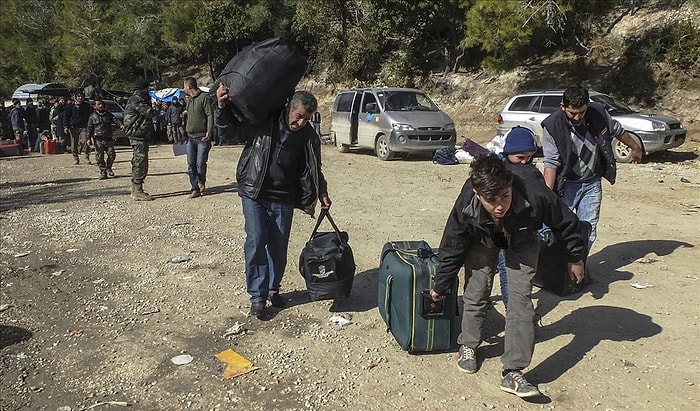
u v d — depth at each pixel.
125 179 12.63
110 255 6.77
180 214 8.80
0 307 5.22
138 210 9.17
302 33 32.28
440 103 24.36
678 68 18.55
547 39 20.03
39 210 9.47
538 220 3.33
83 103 15.70
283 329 4.67
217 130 4.62
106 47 36.69
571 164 4.98
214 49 35.06
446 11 23.48
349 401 3.60
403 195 9.94
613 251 6.46
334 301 5.22
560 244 3.67
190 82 9.73
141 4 38.78
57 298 5.45
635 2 21.30
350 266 4.77
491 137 20.14
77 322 4.89
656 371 3.88
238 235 7.49
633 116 13.70
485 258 3.76
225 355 4.22
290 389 3.76
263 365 4.08
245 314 4.98
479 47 24.69
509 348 3.59
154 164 15.34
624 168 12.79
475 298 3.83
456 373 3.91
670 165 13.13
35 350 4.39
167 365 4.11
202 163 10.00
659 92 18.53
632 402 3.52
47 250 7.05
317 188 4.82
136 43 36.66
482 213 3.34
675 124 13.67
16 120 19.98
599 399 3.56
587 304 5.01
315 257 4.69
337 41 31.08
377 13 25.67
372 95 15.49
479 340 3.92
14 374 4.02
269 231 4.88
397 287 4.19
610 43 20.77
